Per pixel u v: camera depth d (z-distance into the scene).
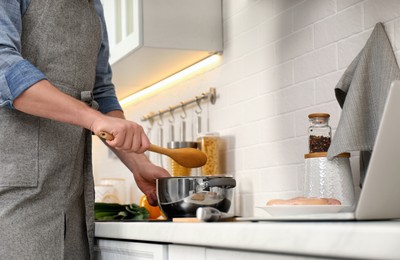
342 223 0.86
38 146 1.44
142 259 1.36
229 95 2.41
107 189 3.12
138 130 1.38
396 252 0.69
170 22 2.36
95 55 1.61
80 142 1.56
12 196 1.40
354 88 1.55
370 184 0.92
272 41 2.14
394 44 1.59
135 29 2.35
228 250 1.04
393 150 0.93
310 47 1.95
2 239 1.38
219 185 1.54
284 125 2.06
